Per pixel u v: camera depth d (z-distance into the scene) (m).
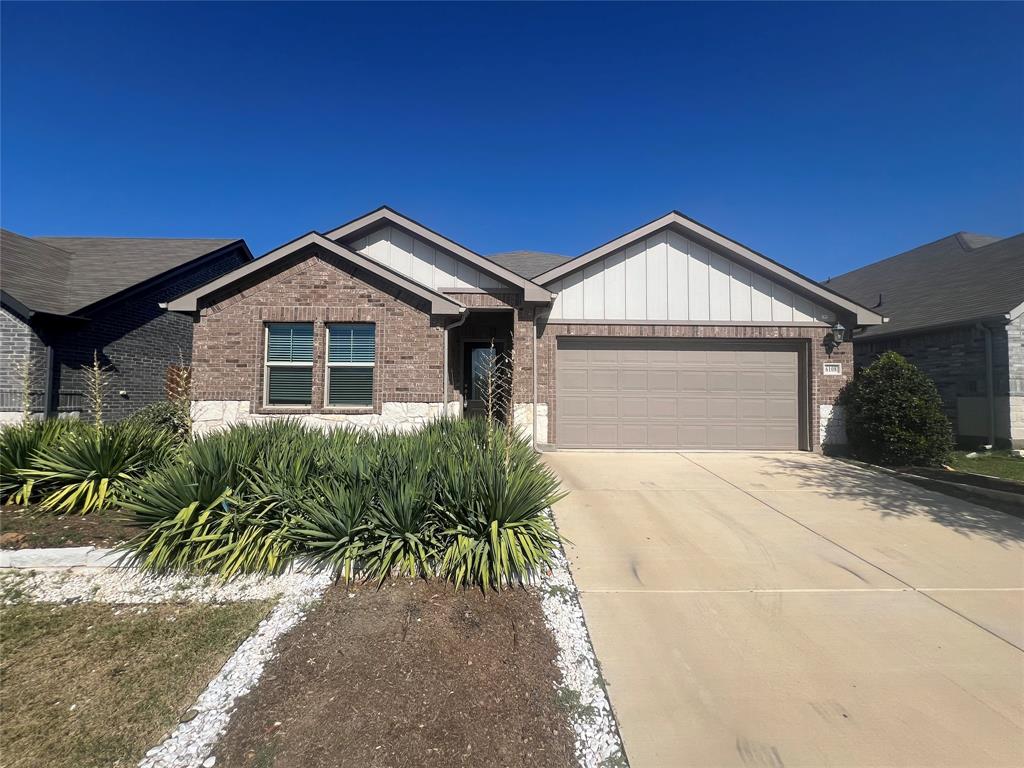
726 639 3.46
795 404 10.23
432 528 4.25
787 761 2.43
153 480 4.76
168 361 13.68
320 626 3.43
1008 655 3.28
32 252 13.01
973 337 11.48
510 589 3.99
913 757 2.46
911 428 8.85
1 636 3.44
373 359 8.95
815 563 4.65
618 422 10.14
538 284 10.14
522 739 2.52
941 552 4.90
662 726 2.65
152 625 3.55
